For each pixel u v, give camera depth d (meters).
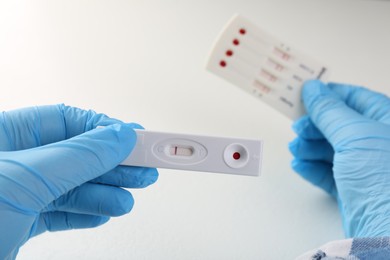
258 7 1.05
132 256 0.61
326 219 0.68
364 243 0.44
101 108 0.84
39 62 0.93
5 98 0.85
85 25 1.01
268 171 0.76
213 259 0.61
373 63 0.94
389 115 0.69
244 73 0.71
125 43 0.97
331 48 0.97
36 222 0.55
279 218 0.68
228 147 0.50
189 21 1.02
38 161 0.46
